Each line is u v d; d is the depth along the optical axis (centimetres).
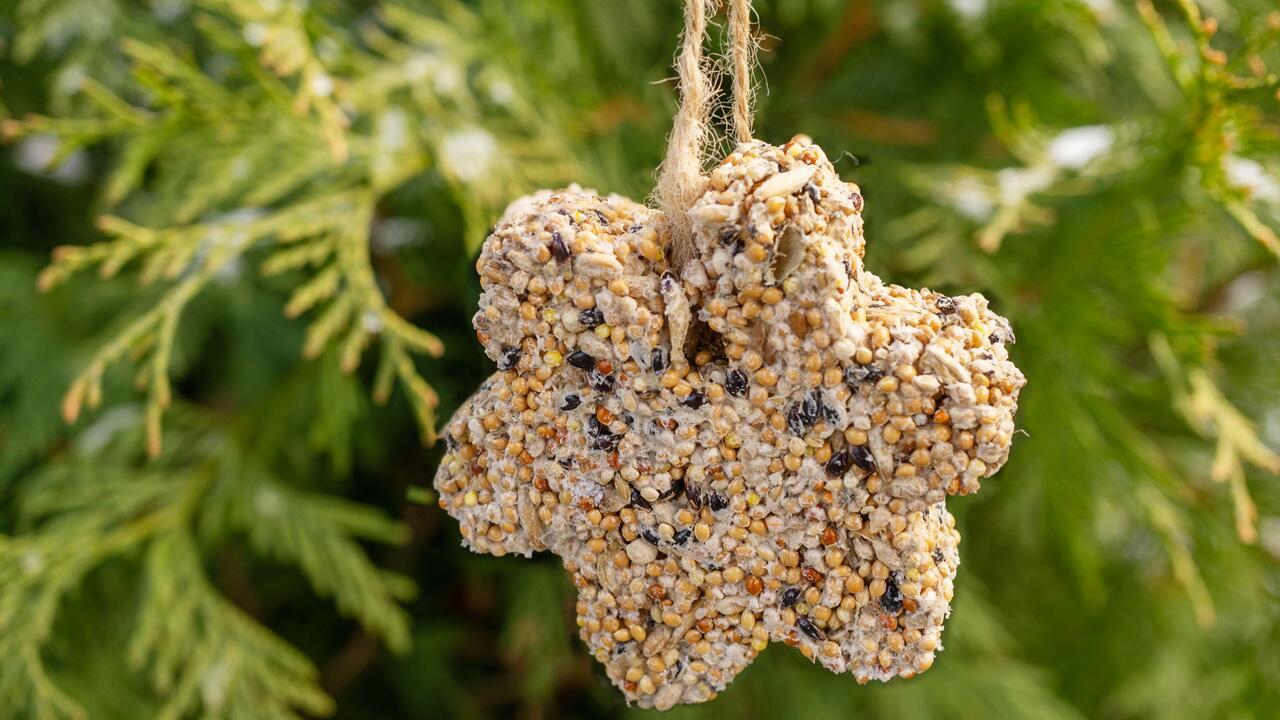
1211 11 49
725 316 28
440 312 53
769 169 28
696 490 29
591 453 29
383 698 66
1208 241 54
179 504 50
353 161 45
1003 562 60
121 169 42
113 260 40
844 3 54
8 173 59
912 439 28
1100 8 46
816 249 28
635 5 52
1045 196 45
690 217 28
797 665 48
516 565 39
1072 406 46
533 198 30
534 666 55
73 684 50
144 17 53
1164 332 43
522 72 49
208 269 41
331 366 49
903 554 29
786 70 54
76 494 49
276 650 48
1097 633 62
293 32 40
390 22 46
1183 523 53
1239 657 57
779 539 29
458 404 34
